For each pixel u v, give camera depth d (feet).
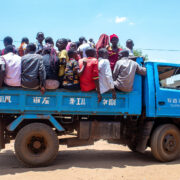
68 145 17.06
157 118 18.81
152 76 17.89
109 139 18.08
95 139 17.39
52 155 15.51
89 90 16.20
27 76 14.85
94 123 17.01
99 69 16.15
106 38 19.90
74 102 16.20
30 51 16.20
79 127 16.97
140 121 18.60
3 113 16.10
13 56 15.34
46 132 15.48
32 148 15.56
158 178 13.71
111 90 16.66
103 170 14.99
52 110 15.83
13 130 15.47
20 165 16.34
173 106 18.24
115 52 18.61
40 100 15.71
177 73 19.30
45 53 16.15
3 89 15.15
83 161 17.62
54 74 15.74
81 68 15.90
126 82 16.40
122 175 14.06
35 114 15.66
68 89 15.94
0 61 14.64
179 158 19.25
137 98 17.43
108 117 18.43
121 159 18.83
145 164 17.11
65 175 13.71
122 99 17.16
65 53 16.39
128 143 19.47
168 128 18.04
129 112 17.17
